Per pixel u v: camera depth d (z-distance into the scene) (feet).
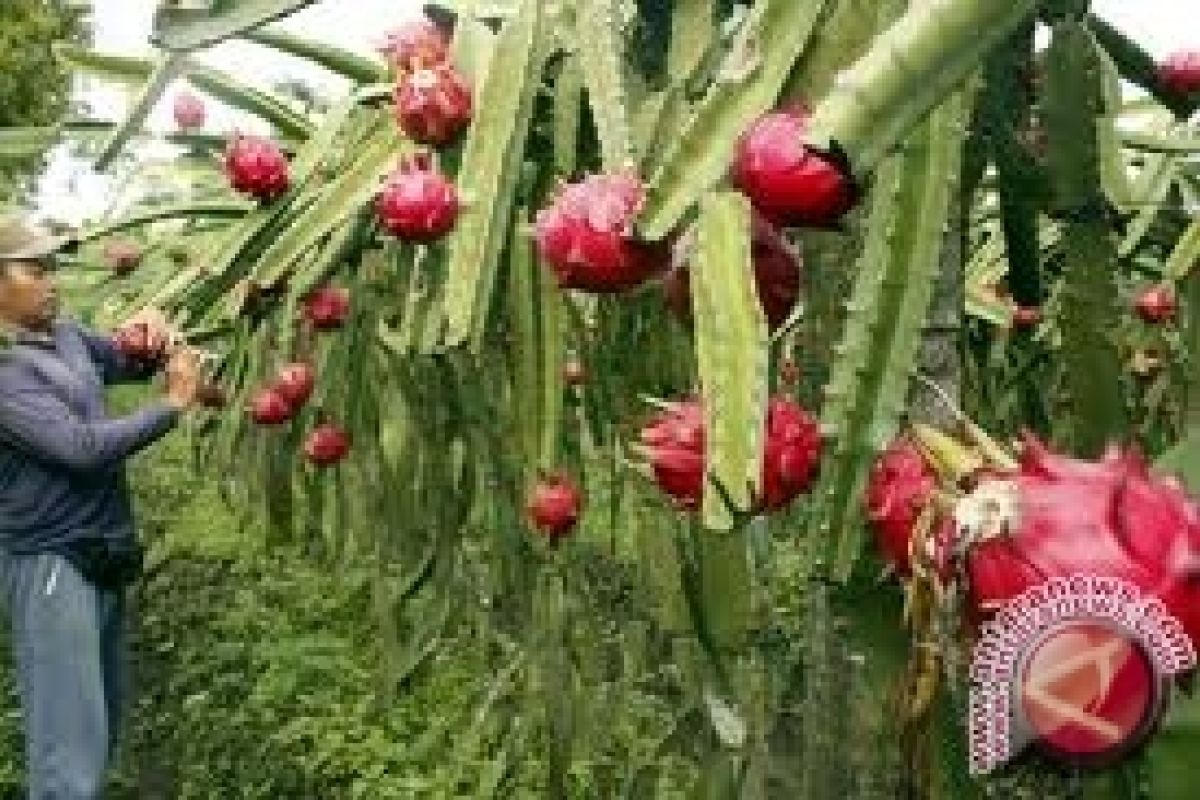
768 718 6.52
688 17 5.18
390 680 12.60
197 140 12.05
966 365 5.74
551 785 10.34
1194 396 6.41
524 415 6.88
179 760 16.33
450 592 11.85
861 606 3.99
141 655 19.40
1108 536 2.57
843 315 4.54
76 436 10.69
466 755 12.94
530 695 10.68
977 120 4.81
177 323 11.05
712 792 7.50
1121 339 4.98
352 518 12.91
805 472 3.43
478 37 6.28
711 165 3.42
